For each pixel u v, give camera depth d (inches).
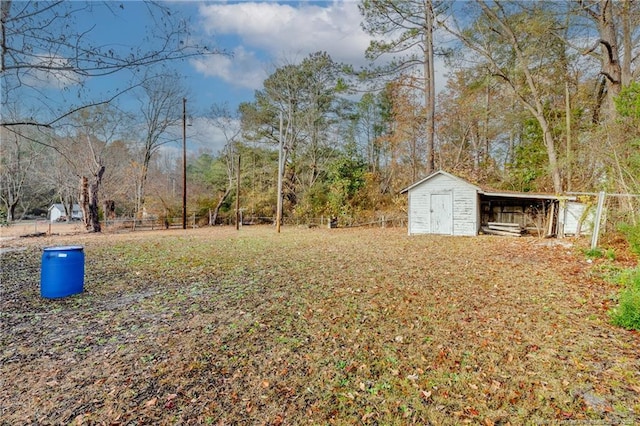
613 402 112.1
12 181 945.5
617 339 157.0
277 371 133.5
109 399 115.6
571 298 217.6
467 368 134.5
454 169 836.6
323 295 233.9
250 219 1120.8
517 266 317.7
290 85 1093.1
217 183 1268.5
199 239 607.2
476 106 811.4
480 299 219.3
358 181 1011.3
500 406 111.4
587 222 504.4
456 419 105.4
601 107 609.6
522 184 727.7
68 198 1198.9
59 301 227.9
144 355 147.4
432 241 521.7
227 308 209.9
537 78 668.7
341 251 437.4
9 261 379.2
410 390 120.6
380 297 226.8
